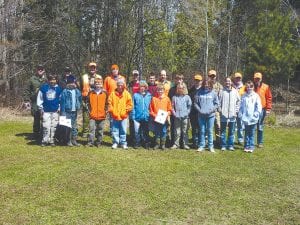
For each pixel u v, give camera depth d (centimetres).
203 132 1104
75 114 1109
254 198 761
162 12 2270
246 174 903
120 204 709
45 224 626
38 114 1185
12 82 2314
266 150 1150
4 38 2280
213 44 3092
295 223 659
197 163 975
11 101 2103
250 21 2772
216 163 982
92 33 2297
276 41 2281
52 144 1113
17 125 1452
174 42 2764
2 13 2289
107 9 2161
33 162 944
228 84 1117
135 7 2162
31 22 2316
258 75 1187
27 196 735
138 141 1113
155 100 1100
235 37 3150
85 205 701
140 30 2180
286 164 1001
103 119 1111
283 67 2264
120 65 2155
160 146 1112
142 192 768
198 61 3002
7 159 968
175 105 1110
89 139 1112
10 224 623
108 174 867
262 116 1186
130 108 1098
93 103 1102
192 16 2916
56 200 720
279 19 2322
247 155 1075
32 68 2327
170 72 2547
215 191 790
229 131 1129
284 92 2795
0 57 2242
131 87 1209
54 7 2291
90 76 1215
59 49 2298
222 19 3216
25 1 2359
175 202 727
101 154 1029
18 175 848
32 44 2358
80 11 2273
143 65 2328
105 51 2169
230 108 1112
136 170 901
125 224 634
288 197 773
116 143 1102
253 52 2273
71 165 924
